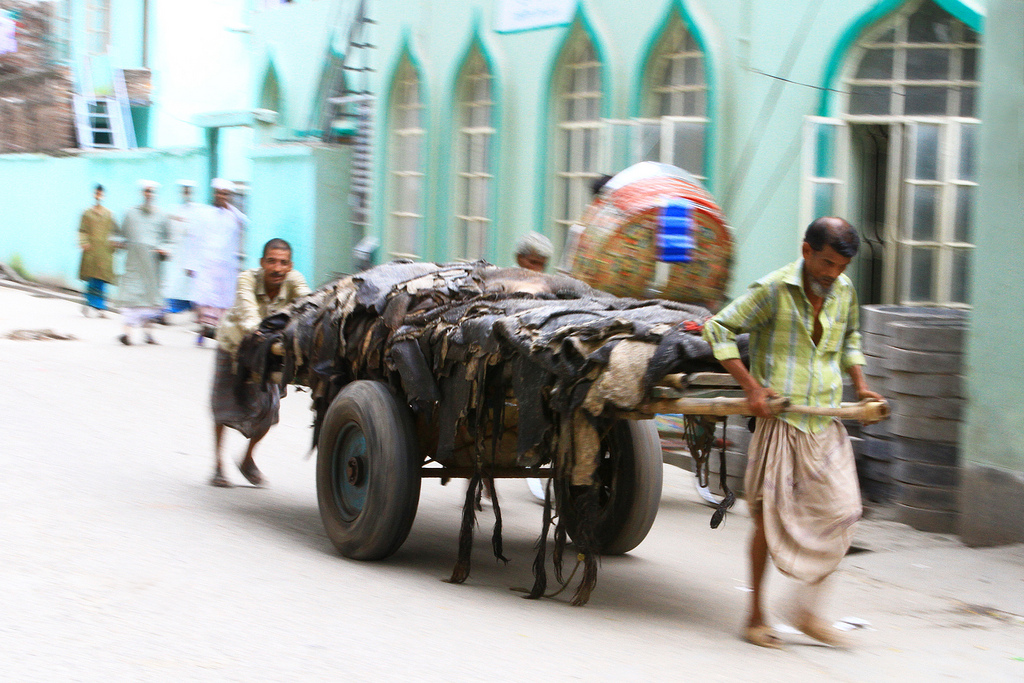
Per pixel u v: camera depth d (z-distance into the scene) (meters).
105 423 8.74
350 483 5.53
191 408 9.64
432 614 4.62
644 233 7.03
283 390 6.55
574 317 4.77
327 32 15.48
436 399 5.24
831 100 8.76
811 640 4.61
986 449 6.28
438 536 6.25
